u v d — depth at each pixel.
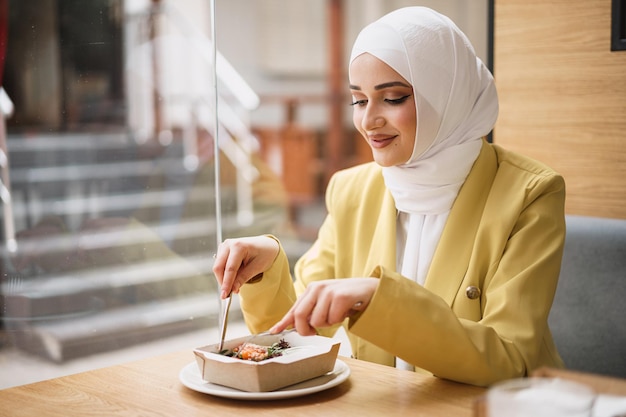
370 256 1.59
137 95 4.78
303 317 1.12
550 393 0.76
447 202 1.50
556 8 1.89
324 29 8.70
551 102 1.93
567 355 1.72
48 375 2.67
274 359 1.11
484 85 1.56
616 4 1.75
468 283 1.44
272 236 1.50
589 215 1.88
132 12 4.82
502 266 1.40
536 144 1.97
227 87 5.48
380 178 1.65
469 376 1.18
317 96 8.48
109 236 3.59
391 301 1.13
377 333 1.15
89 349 2.87
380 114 1.47
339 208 1.67
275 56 8.88
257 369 1.09
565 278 1.73
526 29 1.96
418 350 1.16
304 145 8.07
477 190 1.50
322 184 8.08
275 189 6.07
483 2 8.10
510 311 1.32
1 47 3.64
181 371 1.21
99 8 4.29
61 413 1.08
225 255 1.42
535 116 1.96
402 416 1.03
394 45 1.44
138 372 1.26
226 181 5.11
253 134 7.98
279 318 1.52
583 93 1.87
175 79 5.25
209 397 1.13
